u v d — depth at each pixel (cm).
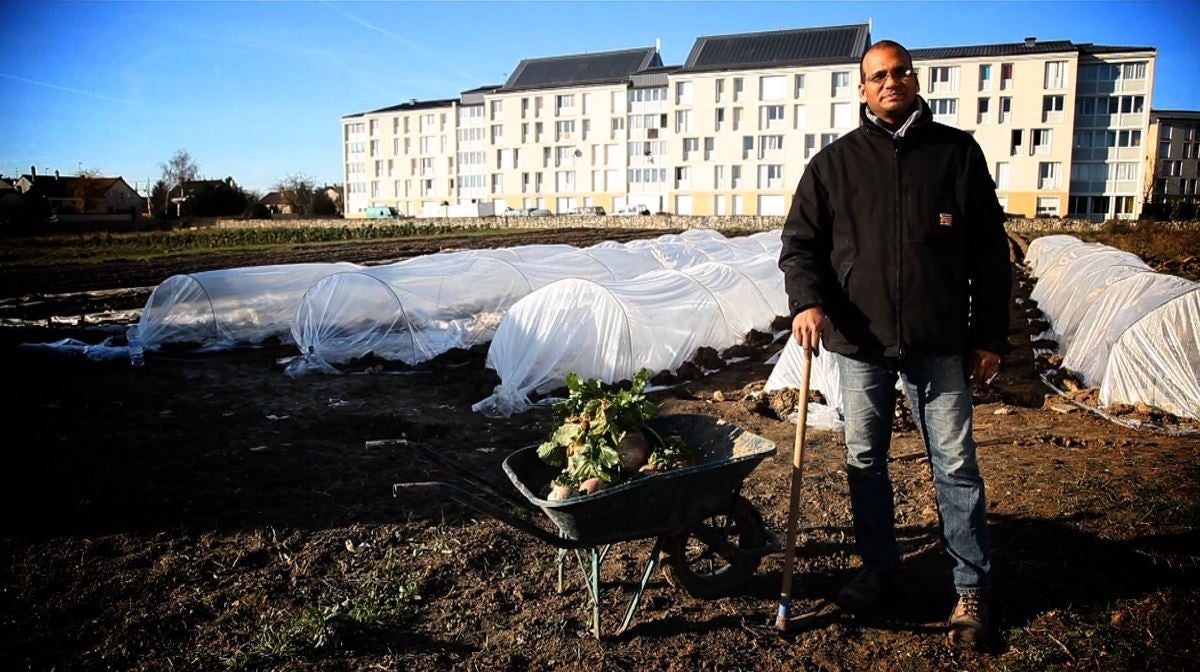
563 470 393
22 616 402
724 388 920
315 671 355
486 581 439
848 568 445
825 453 649
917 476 579
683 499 371
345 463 641
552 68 7575
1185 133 6944
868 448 385
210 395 895
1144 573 416
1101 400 786
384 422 767
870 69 360
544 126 7406
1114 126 5612
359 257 2912
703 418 436
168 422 774
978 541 366
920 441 666
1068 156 5572
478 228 5178
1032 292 1644
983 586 368
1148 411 728
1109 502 504
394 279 1186
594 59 7475
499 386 860
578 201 7362
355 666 359
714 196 6506
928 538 473
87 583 438
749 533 410
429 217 6625
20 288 2112
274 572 451
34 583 436
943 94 5778
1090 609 385
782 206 6288
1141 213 5162
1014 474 568
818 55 6128
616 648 370
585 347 912
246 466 632
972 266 368
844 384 387
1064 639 363
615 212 6550
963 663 353
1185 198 5519
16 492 575
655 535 373
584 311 933
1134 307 866
